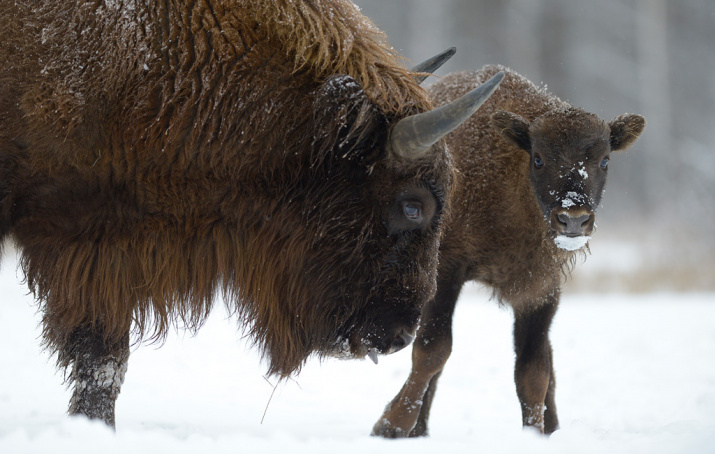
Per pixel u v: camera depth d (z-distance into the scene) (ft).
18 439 49.47
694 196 371.15
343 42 65.62
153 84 61.98
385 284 64.34
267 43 64.23
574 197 79.05
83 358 64.90
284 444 53.42
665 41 483.92
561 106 89.15
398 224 64.08
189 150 62.80
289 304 66.03
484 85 56.75
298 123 63.93
